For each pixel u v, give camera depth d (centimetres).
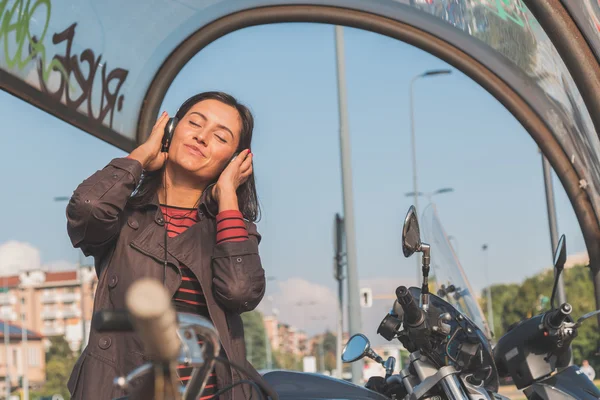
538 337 321
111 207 262
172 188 288
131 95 545
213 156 284
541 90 475
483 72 490
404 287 266
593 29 366
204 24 529
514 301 6231
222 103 294
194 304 269
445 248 413
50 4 475
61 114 491
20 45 459
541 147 488
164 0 516
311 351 14612
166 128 287
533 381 324
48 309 15925
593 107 374
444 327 271
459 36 486
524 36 456
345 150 1544
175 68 545
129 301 145
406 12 488
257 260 269
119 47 525
